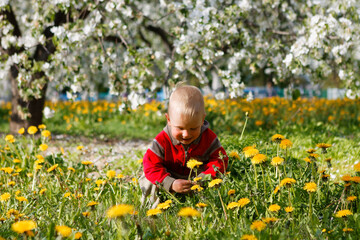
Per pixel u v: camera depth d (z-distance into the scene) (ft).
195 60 16.90
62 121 32.76
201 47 16.74
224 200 6.86
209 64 17.94
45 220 6.88
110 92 17.44
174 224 6.24
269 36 19.89
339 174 10.40
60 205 7.42
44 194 8.21
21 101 23.11
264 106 30.30
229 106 28.32
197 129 7.06
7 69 17.34
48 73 17.02
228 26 16.94
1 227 6.35
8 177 9.68
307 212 6.56
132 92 16.87
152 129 29.30
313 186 6.01
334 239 5.55
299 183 7.34
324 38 16.72
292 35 20.74
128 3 17.57
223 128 21.75
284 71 19.21
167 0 18.07
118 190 8.70
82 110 36.86
